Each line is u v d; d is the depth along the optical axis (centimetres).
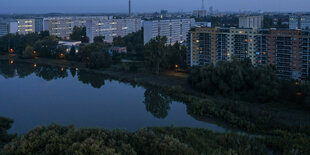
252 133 9556
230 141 8300
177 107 12431
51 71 19950
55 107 12281
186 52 18650
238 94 12925
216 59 16512
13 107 12250
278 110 11131
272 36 14550
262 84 12150
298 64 14038
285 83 12462
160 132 9062
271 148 8300
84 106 12444
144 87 15650
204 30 16650
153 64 17662
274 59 14762
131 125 10419
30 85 16050
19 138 7575
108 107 12344
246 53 15538
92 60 19738
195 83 14425
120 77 17475
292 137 8762
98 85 16150
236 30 15600
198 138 8512
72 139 7194
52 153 6650
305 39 13575
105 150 6456
